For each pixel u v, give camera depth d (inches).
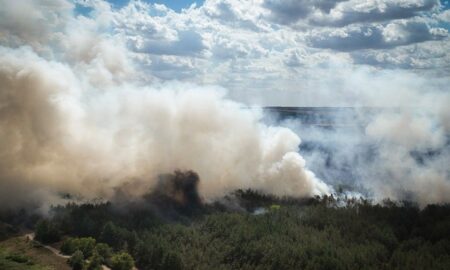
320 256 5295.3
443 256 5334.6
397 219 6786.4
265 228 6097.4
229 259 5447.8
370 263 5246.1
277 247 5442.9
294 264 5201.8
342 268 5027.1
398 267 5088.6
